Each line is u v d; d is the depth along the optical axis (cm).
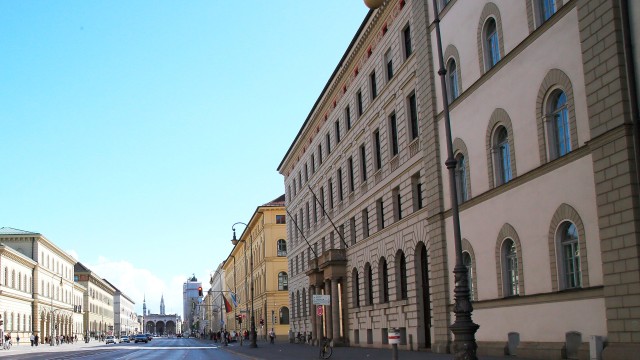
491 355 2436
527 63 2267
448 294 2970
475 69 2689
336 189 5138
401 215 3666
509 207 2394
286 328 9019
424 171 3272
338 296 4916
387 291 4025
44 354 6062
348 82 4734
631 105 1753
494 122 2509
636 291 1714
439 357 2700
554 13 2081
